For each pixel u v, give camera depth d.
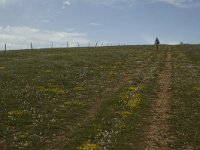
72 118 30.02
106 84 44.72
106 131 26.39
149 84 43.91
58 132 26.64
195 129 27.72
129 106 33.25
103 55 74.88
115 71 55.28
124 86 43.41
